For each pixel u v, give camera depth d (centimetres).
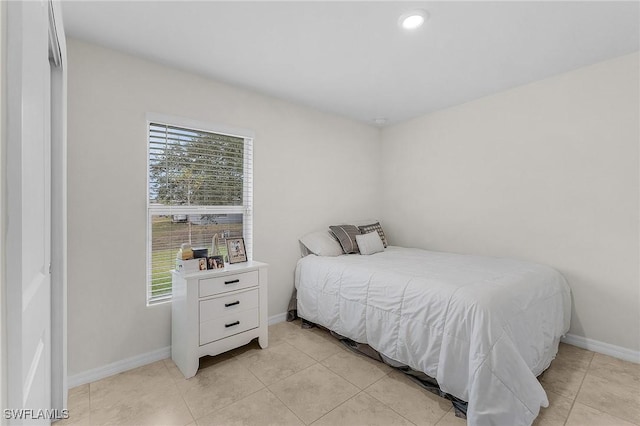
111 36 200
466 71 256
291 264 322
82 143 203
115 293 216
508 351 157
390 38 206
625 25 191
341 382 202
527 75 265
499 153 303
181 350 216
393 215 407
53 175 155
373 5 172
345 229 334
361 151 395
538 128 276
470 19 185
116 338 216
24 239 59
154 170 237
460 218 336
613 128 238
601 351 244
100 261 210
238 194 287
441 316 183
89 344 205
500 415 147
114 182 215
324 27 193
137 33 197
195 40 206
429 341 187
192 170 257
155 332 233
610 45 216
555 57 233
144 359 227
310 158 339
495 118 305
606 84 240
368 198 404
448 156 346
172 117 240
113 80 215
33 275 72
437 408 176
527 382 154
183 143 251
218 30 195
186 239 254
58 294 158
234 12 177
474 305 170
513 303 183
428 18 184
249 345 258
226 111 273
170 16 180
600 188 244
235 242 264
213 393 190
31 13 63
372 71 254
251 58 231
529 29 196
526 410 149
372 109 348
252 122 291
